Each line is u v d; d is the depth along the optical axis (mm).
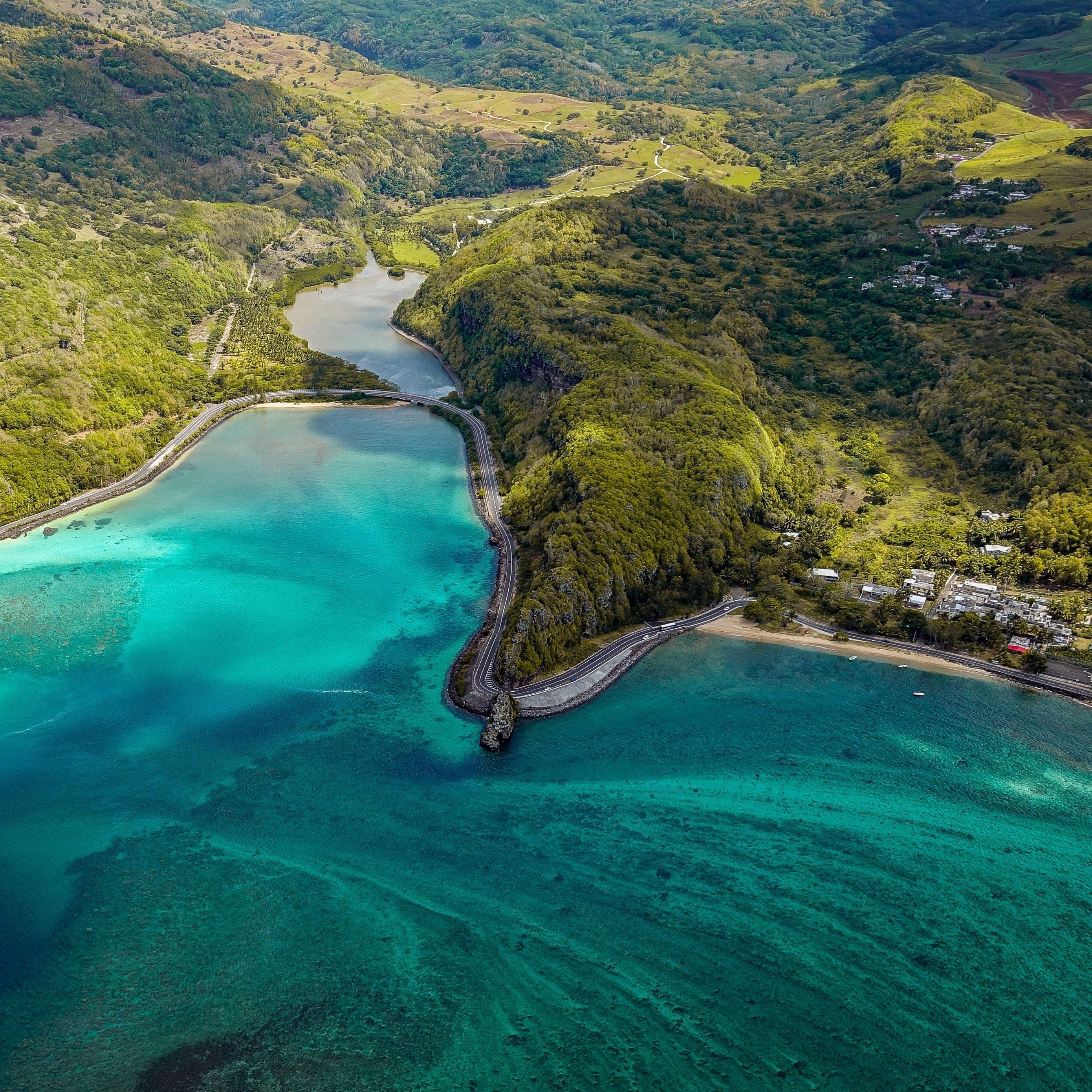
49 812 147625
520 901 132000
